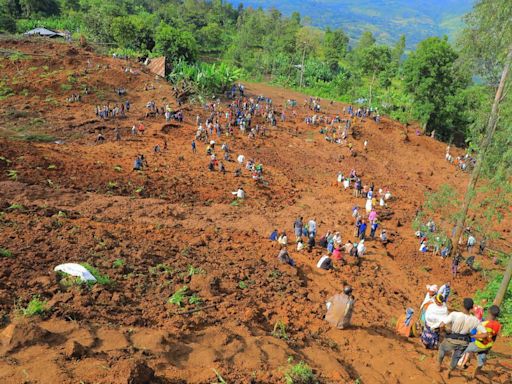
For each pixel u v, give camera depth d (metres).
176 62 56.41
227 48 106.50
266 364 6.95
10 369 5.25
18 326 5.98
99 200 18.72
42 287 8.10
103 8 78.25
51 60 44.22
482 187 16.86
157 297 9.24
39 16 84.88
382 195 28.75
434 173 38.75
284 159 33.28
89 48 54.75
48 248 10.31
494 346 11.09
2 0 81.62
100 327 6.97
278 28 115.38
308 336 9.14
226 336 7.52
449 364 8.59
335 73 87.62
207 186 24.08
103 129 31.44
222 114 40.47
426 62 48.59
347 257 17.53
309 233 18.78
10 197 16.61
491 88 16.64
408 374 8.05
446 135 54.44
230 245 15.52
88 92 38.97
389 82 70.19
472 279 18.08
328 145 38.91
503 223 24.98
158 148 28.47
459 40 15.96
